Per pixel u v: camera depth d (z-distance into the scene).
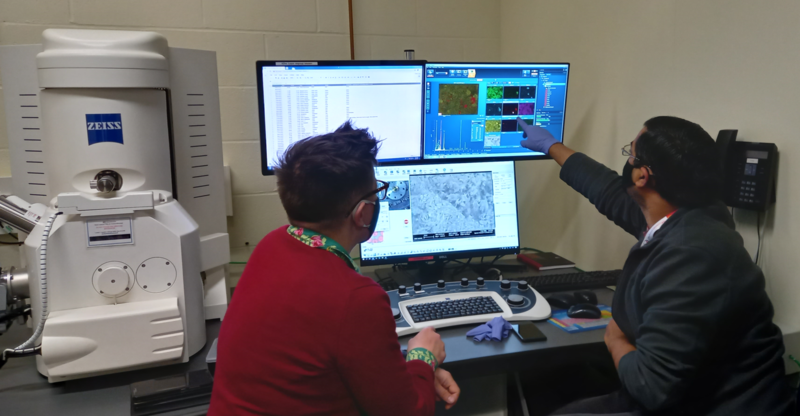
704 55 1.43
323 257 0.88
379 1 2.08
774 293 1.32
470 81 1.68
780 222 1.29
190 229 1.29
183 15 1.84
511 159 1.78
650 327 1.07
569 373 1.69
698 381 1.11
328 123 1.62
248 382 0.86
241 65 1.92
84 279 1.18
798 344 1.26
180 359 1.25
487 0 2.24
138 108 1.23
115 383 1.21
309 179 0.87
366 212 0.94
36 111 1.37
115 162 1.21
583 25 1.84
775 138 1.27
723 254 1.04
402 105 1.66
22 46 1.34
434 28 2.17
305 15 1.97
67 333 1.13
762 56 1.29
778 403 1.09
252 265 0.94
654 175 1.15
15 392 1.17
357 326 0.82
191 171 1.48
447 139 1.72
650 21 1.58
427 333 1.13
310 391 0.85
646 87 1.61
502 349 1.25
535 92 1.74
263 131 1.57
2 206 1.25
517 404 1.44
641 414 1.17
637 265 1.21
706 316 1.02
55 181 1.22
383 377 0.84
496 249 1.81
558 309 1.51
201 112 1.49
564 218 2.03
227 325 0.93
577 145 1.93
